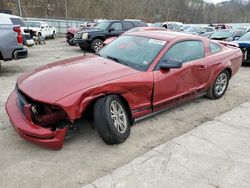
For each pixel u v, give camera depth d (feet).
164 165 9.92
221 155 10.69
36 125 10.17
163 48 13.28
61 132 10.07
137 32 15.75
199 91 15.81
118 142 11.09
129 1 202.80
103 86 10.55
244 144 11.62
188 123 13.71
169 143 11.53
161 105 13.32
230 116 14.75
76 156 10.41
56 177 9.19
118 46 14.65
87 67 12.06
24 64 30.76
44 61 33.19
